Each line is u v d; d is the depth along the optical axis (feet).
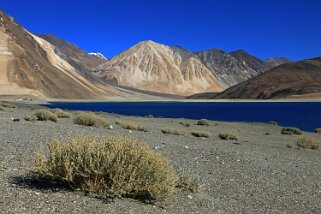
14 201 22.34
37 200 23.11
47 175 26.99
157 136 77.87
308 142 92.89
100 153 26.12
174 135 90.63
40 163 26.91
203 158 49.80
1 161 33.12
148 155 26.86
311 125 213.87
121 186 25.38
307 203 33.99
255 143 91.91
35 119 90.94
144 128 104.12
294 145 96.48
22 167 31.63
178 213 25.82
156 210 25.36
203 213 26.89
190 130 126.41
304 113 370.94
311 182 42.88
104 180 26.11
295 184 40.78
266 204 31.99
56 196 24.30
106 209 23.41
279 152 72.43
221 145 74.33
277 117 300.81
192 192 31.96
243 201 31.94
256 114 350.84
